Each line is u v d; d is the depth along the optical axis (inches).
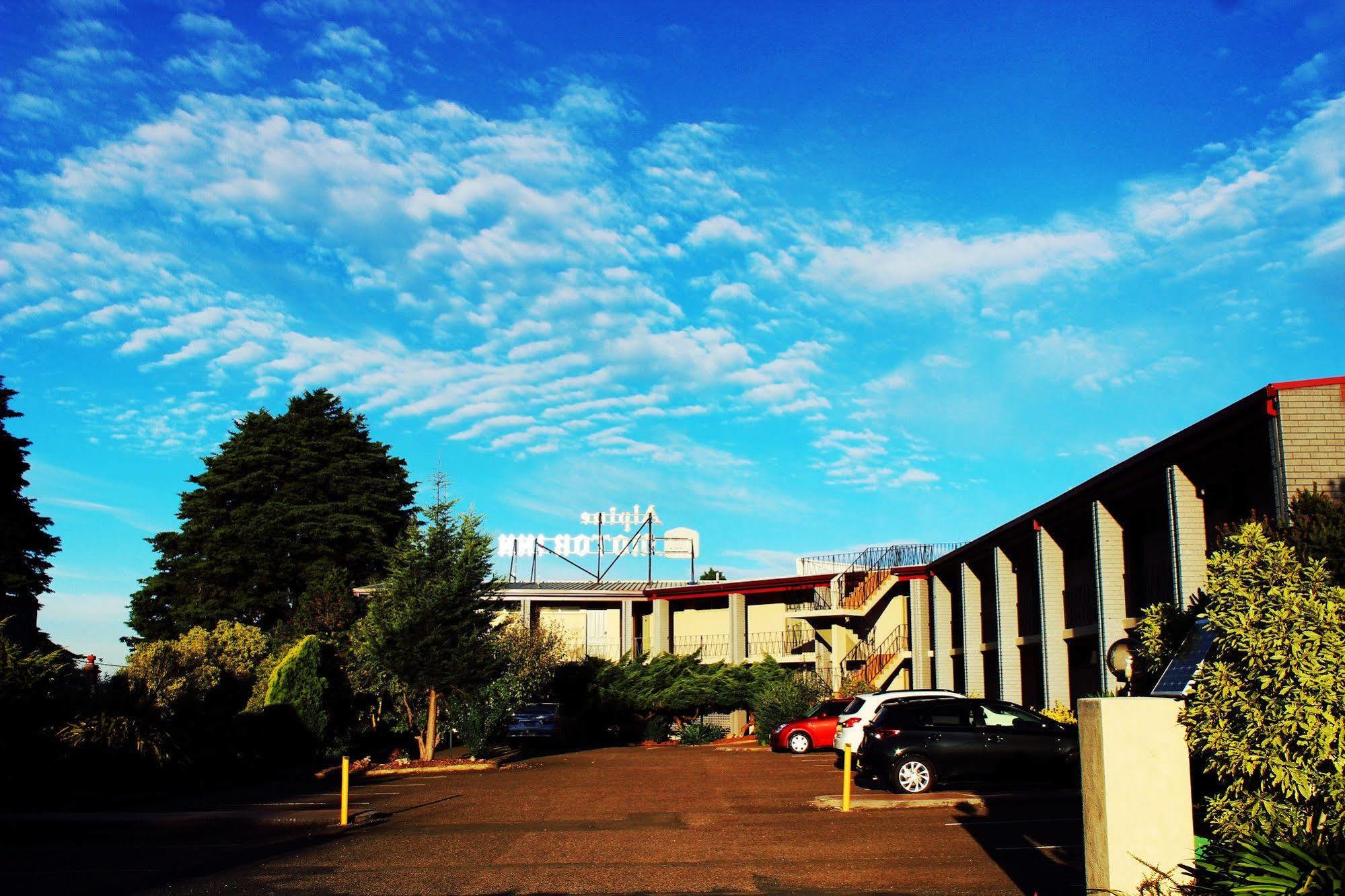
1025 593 1392.7
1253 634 321.1
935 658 1604.3
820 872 466.9
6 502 1633.9
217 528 2011.6
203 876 484.1
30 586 1625.2
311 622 1537.9
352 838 603.5
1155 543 1052.5
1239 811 317.4
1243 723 321.4
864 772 791.1
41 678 815.1
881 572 1713.8
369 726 1224.8
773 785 866.8
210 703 1018.7
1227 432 763.4
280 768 1036.5
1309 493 602.5
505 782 940.0
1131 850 302.5
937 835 558.6
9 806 750.5
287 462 2063.2
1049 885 424.2
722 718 1849.2
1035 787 760.3
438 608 1126.4
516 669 1628.9
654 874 470.9
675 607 2025.1
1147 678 550.9
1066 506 1077.8
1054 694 1125.1
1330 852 286.5
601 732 1747.0
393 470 2229.3
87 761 799.1
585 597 1969.7
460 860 519.8
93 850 572.7
